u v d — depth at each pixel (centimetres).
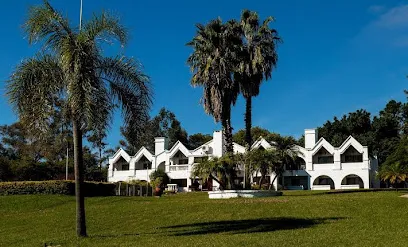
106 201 3466
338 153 6147
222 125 3850
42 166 7075
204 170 3631
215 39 3875
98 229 2311
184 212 2656
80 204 2020
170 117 9900
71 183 3769
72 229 2348
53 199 3488
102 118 1778
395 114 7938
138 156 6988
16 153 8569
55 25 1848
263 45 3981
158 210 2758
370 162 6288
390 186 6688
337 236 1814
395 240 1698
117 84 1981
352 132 8100
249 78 3919
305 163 6259
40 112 1853
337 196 3225
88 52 1831
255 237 1856
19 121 1933
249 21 3984
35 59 1880
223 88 3794
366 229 1944
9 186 3781
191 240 1852
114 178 7075
